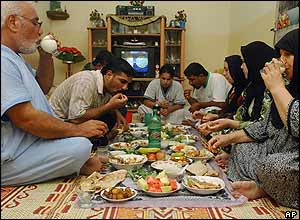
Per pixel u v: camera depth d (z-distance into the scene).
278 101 1.43
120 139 2.48
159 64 2.80
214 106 2.76
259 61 2.16
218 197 1.44
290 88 1.56
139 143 2.26
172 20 2.82
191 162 1.88
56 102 2.30
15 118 1.60
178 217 1.26
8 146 1.61
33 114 1.62
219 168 1.87
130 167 1.76
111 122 2.47
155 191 1.43
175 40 2.86
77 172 1.77
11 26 1.66
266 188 1.45
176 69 2.91
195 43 2.90
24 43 1.71
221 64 2.95
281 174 1.39
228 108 2.68
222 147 2.00
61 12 2.34
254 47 2.19
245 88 2.40
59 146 1.67
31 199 1.47
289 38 1.53
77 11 2.47
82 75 2.27
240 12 2.82
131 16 2.70
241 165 1.77
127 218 1.25
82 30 2.53
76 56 2.46
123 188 1.47
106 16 2.65
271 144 1.72
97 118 2.28
